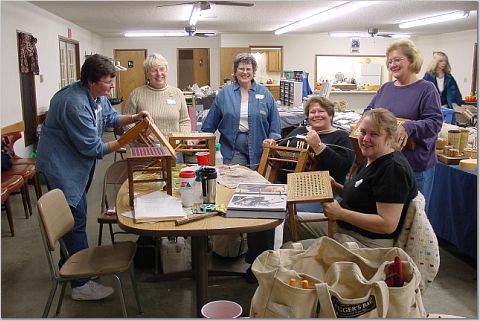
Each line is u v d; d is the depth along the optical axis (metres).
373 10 7.88
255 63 3.40
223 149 3.44
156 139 2.77
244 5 7.25
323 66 12.98
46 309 2.24
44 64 7.61
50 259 2.19
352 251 1.69
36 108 7.05
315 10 7.91
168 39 13.45
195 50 13.59
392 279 1.51
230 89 3.43
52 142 2.59
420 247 2.04
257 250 2.92
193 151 2.96
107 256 2.37
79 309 2.69
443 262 3.32
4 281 3.07
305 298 1.40
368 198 2.15
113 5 7.10
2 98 5.61
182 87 13.73
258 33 12.50
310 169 2.78
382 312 1.39
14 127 5.93
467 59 11.14
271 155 2.90
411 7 7.53
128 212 2.09
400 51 2.76
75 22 9.51
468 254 3.19
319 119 2.88
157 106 3.46
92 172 2.76
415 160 2.72
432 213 3.64
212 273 3.04
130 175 2.17
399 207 2.04
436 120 2.68
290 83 6.25
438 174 3.55
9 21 5.90
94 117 2.65
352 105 12.12
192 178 2.13
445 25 10.20
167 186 2.28
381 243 2.12
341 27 10.81
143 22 9.58
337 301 1.38
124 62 13.46
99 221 2.96
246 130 3.39
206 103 6.71
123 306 2.25
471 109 5.22
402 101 2.82
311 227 2.52
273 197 2.18
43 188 5.50
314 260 1.70
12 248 3.66
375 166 2.14
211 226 1.89
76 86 2.59
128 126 3.09
